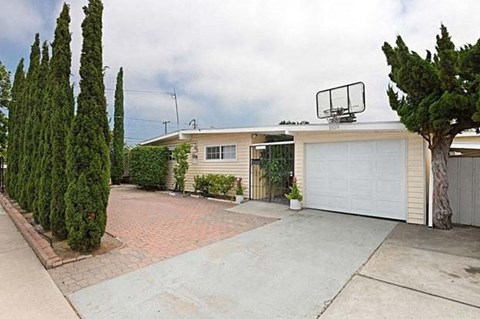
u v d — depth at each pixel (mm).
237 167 11750
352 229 6359
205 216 7914
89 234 4652
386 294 3230
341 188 8336
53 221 5191
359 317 2768
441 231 6137
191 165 13773
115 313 2920
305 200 9133
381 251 4789
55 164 5250
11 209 8727
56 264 4145
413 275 3766
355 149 8055
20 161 9039
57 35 5508
